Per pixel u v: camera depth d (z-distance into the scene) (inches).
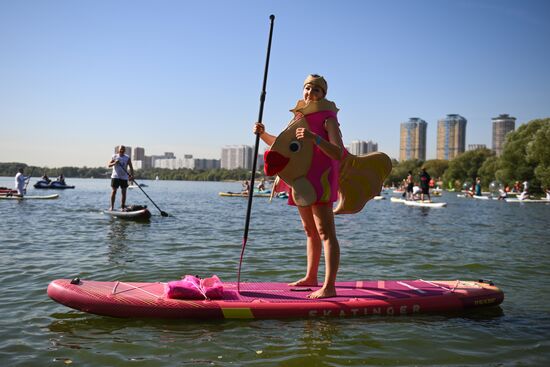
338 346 151.2
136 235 415.2
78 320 174.1
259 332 162.6
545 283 251.9
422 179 1071.0
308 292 196.1
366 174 205.5
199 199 1254.9
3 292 214.1
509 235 475.5
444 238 442.9
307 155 187.5
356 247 376.8
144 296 177.9
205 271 266.7
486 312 194.1
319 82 190.9
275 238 421.1
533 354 148.2
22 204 792.9
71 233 420.8
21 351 144.3
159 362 136.9
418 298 189.6
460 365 139.1
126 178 579.2
